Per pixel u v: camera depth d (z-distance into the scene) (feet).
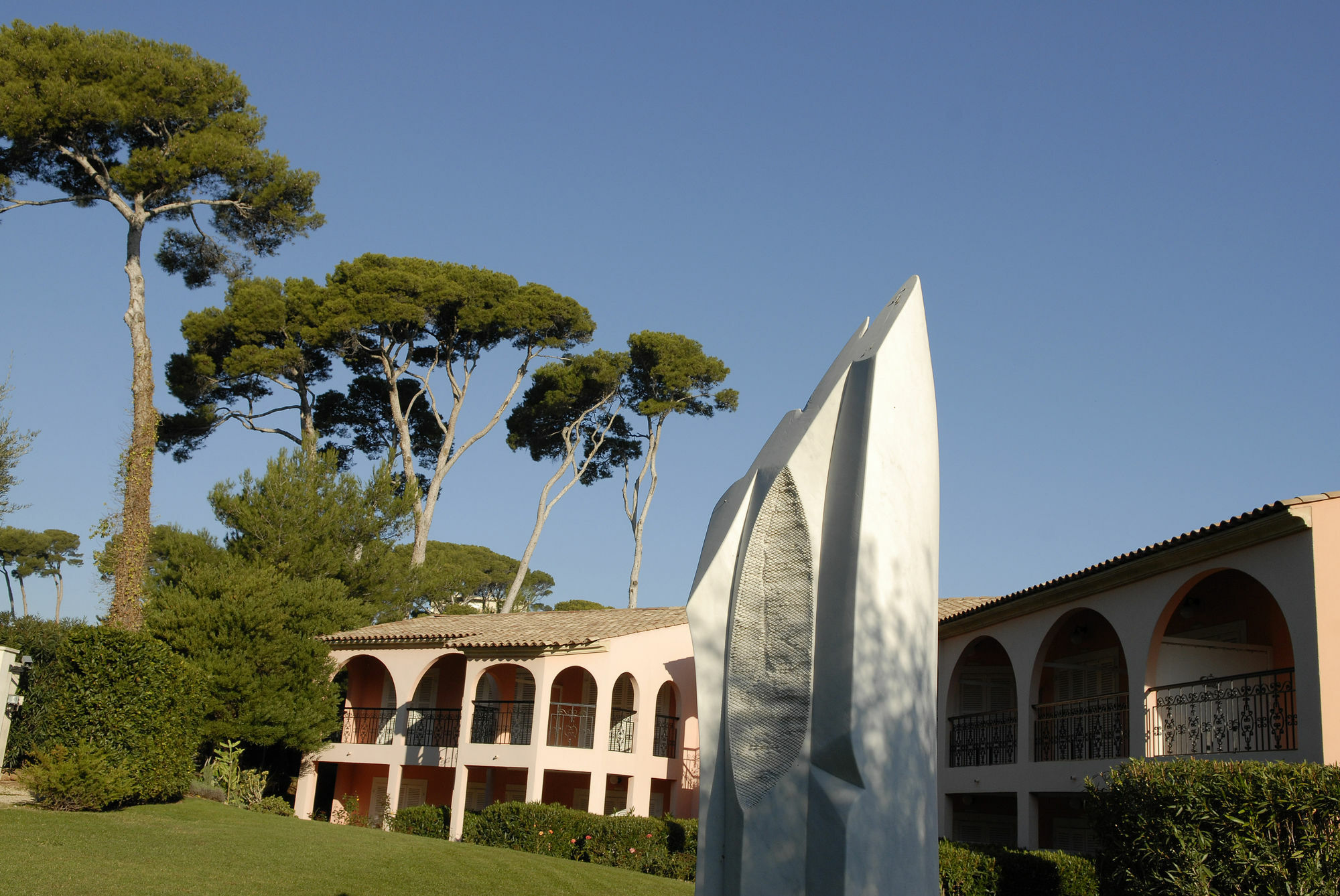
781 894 22.71
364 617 93.04
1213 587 52.60
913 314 25.75
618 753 73.97
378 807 85.56
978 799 68.39
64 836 41.45
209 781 69.87
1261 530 40.14
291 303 106.93
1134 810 31.65
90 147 86.84
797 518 24.62
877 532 23.50
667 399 125.70
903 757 22.85
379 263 112.27
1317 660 37.40
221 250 102.42
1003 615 59.88
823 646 23.41
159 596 79.51
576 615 89.45
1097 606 51.39
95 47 86.12
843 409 24.94
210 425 108.47
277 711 75.25
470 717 75.10
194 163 86.89
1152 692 47.24
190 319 103.76
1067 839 61.36
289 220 94.53
